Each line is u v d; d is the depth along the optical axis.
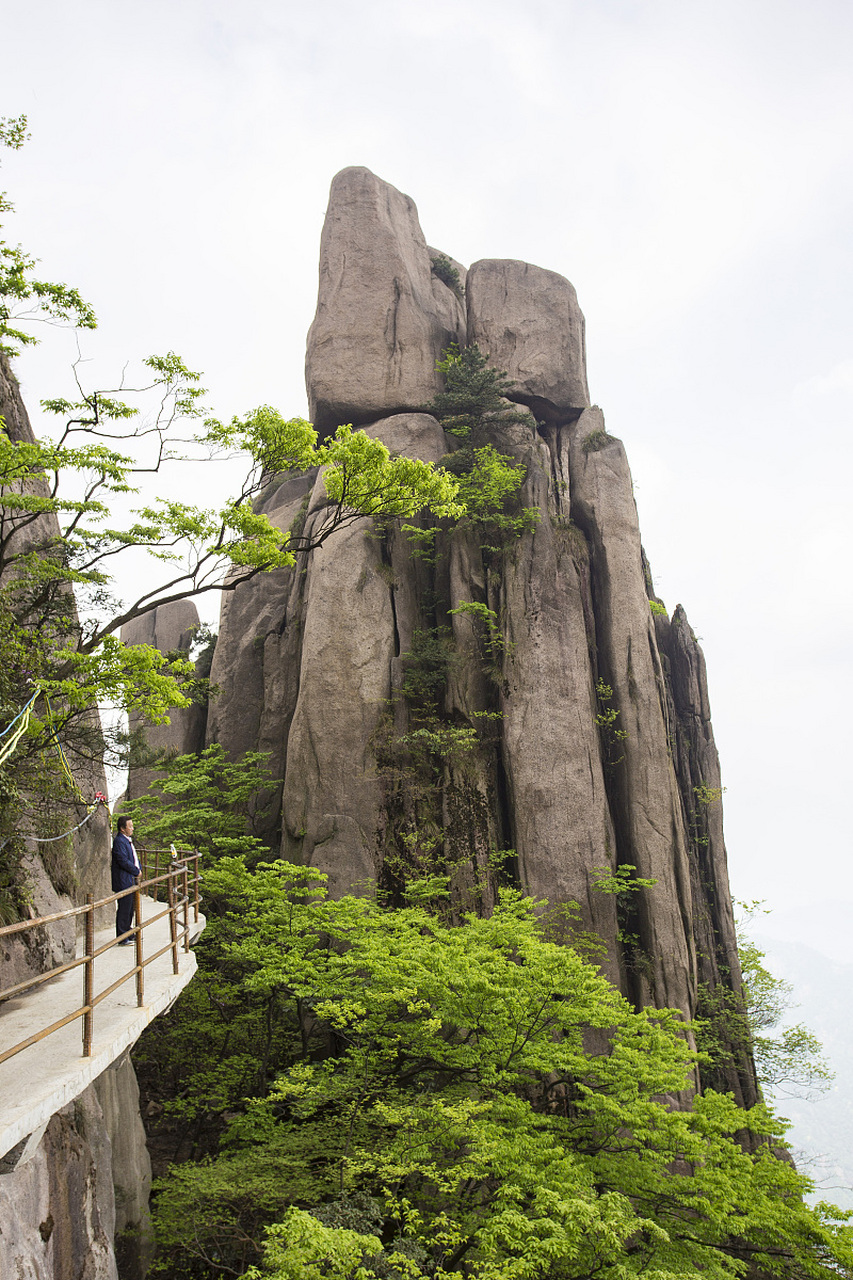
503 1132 17.27
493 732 35.22
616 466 40.25
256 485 20.84
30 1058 8.39
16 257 15.17
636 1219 13.63
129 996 10.98
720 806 38.66
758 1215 15.66
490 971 19.61
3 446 14.44
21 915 12.20
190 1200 17.50
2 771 12.73
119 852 14.77
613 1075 18.67
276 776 38.50
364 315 44.03
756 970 41.16
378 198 46.28
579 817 32.94
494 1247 13.51
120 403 16.78
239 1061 25.55
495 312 45.31
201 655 47.28
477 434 41.28
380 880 32.44
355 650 35.94
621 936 32.03
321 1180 18.53
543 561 36.78
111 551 17.27
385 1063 21.89
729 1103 18.70
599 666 36.91
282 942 23.94
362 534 37.84
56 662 16.45
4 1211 9.55
